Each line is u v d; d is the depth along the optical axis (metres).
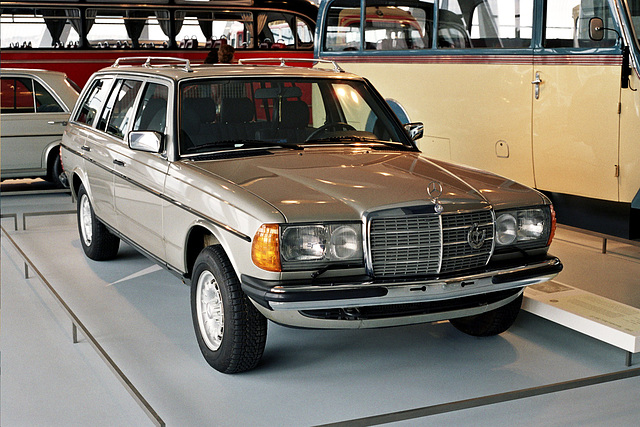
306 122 5.55
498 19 8.31
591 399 4.35
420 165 5.07
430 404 4.28
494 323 5.15
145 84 5.83
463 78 8.80
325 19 10.90
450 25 8.93
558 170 7.83
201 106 5.27
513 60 8.14
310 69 6.01
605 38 7.18
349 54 10.55
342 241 4.13
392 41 9.83
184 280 5.11
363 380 4.61
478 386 4.53
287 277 4.09
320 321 4.21
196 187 4.69
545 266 4.62
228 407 4.23
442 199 4.34
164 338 5.29
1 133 10.15
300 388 4.48
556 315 5.07
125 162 5.76
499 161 8.49
